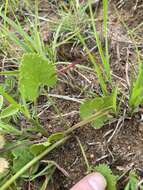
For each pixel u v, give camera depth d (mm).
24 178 96
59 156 96
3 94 89
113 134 96
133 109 96
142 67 89
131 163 93
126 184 91
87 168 94
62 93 105
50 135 99
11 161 96
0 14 106
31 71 89
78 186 89
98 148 95
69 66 102
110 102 93
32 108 104
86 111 94
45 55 107
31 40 105
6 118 101
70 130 95
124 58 106
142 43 107
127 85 101
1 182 95
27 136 99
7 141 99
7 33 107
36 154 94
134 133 96
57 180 95
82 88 104
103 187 89
